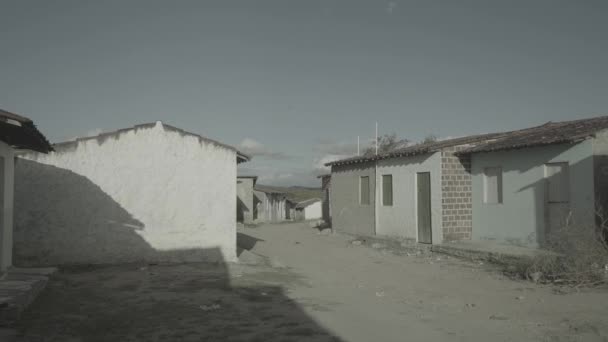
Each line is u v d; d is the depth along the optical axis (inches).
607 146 473.4
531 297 347.9
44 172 490.0
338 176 945.5
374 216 794.8
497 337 249.9
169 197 520.1
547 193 523.5
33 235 485.1
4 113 271.1
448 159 627.8
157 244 514.9
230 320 285.0
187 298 344.5
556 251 476.1
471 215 635.5
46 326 267.6
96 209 501.4
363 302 339.3
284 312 305.6
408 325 275.7
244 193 1660.9
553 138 499.5
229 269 479.2
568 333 254.2
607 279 382.0
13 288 322.7
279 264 533.6
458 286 399.9
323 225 1207.6
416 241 675.4
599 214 448.8
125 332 259.1
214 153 534.9
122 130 512.4
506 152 577.3
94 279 417.7
